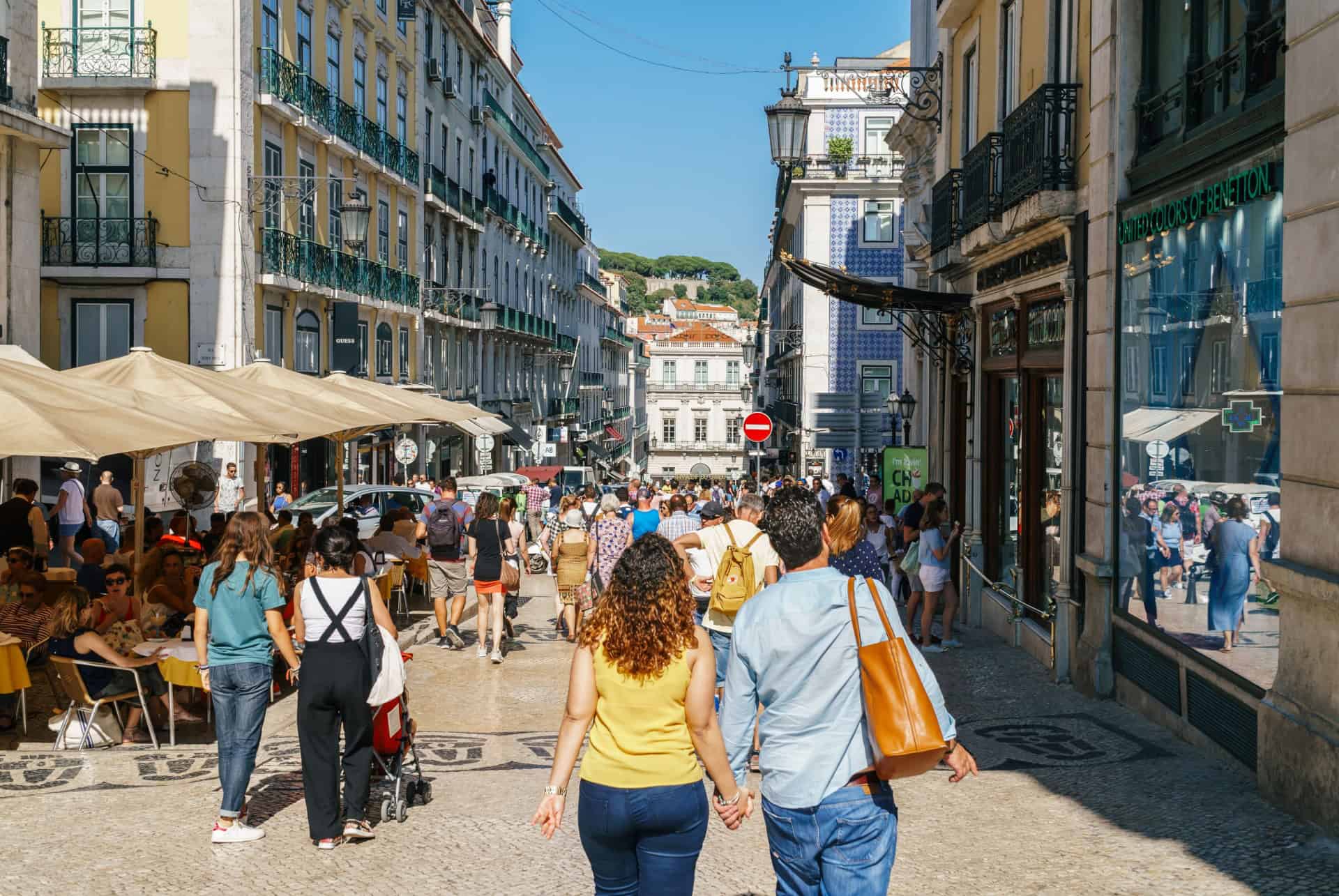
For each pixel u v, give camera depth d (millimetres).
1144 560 9750
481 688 12070
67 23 24203
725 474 114938
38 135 17391
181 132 24250
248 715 6664
